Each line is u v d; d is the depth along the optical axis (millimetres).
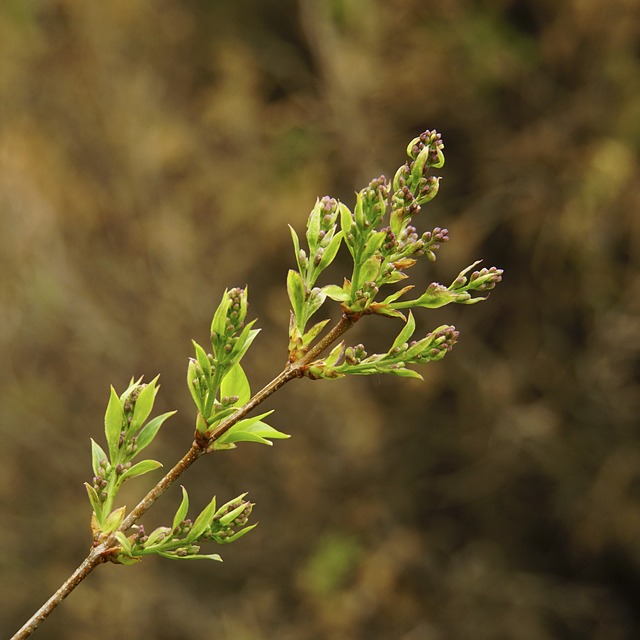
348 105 9672
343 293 1270
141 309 9586
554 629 10336
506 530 10500
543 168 9711
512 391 9852
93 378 9672
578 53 9742
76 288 9359
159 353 9562
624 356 9508
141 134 9539
